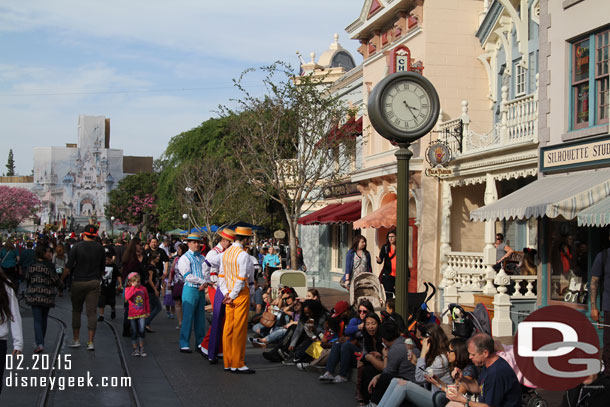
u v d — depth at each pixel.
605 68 12.70
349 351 10.43
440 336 8.23
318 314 11.94
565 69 13.67
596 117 12.92
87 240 12.65
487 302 15.33
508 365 6.68
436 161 18.38
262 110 23.47
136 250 15.19
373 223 21.05
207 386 9.93
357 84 27.34
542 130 14.29
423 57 20.89
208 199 39.72
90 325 12.53
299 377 10.82
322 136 23.50
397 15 22.28
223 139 40.72
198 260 13.09
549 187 13.25
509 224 19.25
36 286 11.82
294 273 18.39
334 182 25.56
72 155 162.12
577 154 13.12
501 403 6.59
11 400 8.46
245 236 11.15
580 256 12.95
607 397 7.25
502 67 20.20
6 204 141.50
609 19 12.47
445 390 7.48
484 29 20.47
